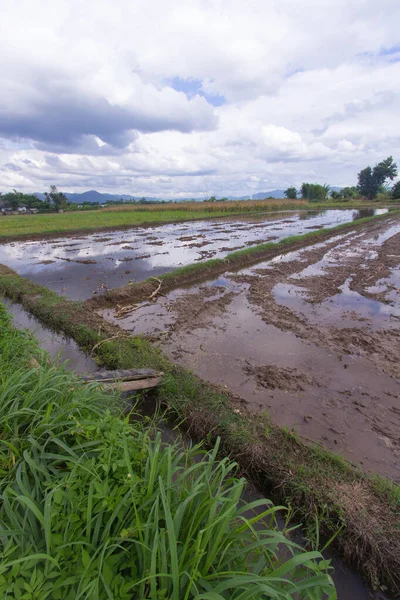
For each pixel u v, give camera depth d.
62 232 18.59
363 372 4.51
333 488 2.57
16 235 16.72
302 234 17.36
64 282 9.05
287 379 4.32
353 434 3.33
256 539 1.58
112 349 4.82
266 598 1.40
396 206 43.78
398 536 2.24
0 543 1.45
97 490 1.56
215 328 6.02
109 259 12.07
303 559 1.39
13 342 3.67
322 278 9.41
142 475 1.85
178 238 17.17
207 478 1.79
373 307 7.09
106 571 1.31
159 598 1.23
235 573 1.37
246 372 4.50
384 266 10.72
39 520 1.42
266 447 2.98
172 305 7.28
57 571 1.32
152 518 1.56
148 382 3.87
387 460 3.00
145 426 3.50
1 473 1.79
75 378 2.95
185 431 3.46
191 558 1.38
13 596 1.21
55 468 1.92
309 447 3.01
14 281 8.32
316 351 5.12
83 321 5.98
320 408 3.73
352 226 21.33
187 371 4.23
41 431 2.09
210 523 1.46
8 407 2.31
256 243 15.25
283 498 2.63
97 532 1.47
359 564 2.21
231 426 3.24
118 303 7.42
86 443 1.91
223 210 36.72
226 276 9.83
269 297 7.74
